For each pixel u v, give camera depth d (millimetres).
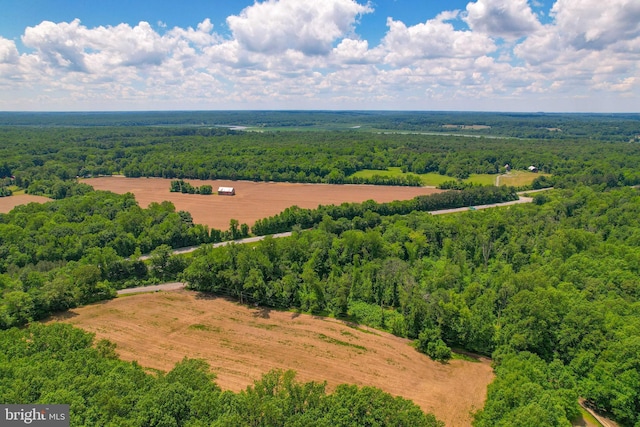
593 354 79125
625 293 103750
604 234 157500
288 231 182625
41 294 105312
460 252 139875
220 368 86062
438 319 97625
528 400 66125
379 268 122438
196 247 162375
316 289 111812
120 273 126875
